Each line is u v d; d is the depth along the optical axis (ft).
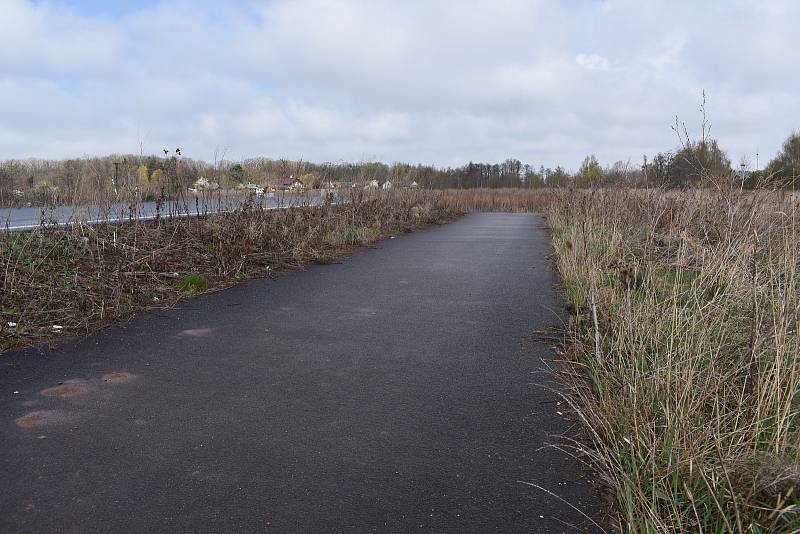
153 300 23.07
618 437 10.85
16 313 19.13
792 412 9.75
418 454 11.00
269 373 15.38
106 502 9.23
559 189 78.33
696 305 13.83
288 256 34.86
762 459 8.33
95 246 26.86
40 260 23.73
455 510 9.16
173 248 30.04
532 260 38.06
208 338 18.57
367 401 13.55
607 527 8.74
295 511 9.05
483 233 60.29
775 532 7.75
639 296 17.57
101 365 15.80
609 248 26.30
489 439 11.65
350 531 8.55
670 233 21.67
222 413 12.76
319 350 17.44
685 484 8.29
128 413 12.69
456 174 175.11
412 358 16.78
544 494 9.65
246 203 36.94
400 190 69.87
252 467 10.41
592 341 16.99
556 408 13.21
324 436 11.70
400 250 43.39
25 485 9.70
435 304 24.00
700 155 24.71
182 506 9.14
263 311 22.38
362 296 25.55
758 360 11.00
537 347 17.87
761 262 15.10
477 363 16.34
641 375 12.03
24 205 34.83
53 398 13.47
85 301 20.54
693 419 10.16
